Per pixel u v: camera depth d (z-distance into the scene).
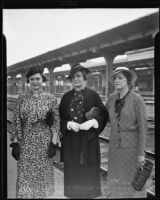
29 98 2.38
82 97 2.39
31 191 2.38
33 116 2.32
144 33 7.31
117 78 2.29
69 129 2.36
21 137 2.40
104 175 3.31
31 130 2.36
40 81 2.39
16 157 2.40
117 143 2.33
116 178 2.38
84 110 2.38
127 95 2.28
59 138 2.47
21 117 2.36
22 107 2.35
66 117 2.41
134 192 2.34
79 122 2.37
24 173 2.37
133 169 2.30
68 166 2.43
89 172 2.43
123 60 13.33
